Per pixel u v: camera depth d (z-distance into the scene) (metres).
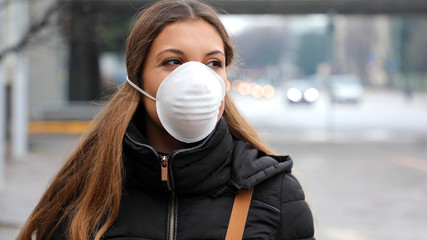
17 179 10.73
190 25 1.63
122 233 1.67
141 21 1.68
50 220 1.78
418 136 19.61
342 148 16.09
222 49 1.67
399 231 7.00
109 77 29.36
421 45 66.56
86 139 1.83
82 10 8.73
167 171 1.64
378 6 21.30
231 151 1.75
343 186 10.06
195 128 1.60
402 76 68.38
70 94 26.06
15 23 11.66
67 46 12.34
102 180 1.69
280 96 53.31
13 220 7.14
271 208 1.67
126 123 1.70
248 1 20.33
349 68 91.38
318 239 6.57
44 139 18.27
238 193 1.68
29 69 24.19
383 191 9.65
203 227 1.65
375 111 33.50
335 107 37.19
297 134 19.78
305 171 11.73
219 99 1.62
